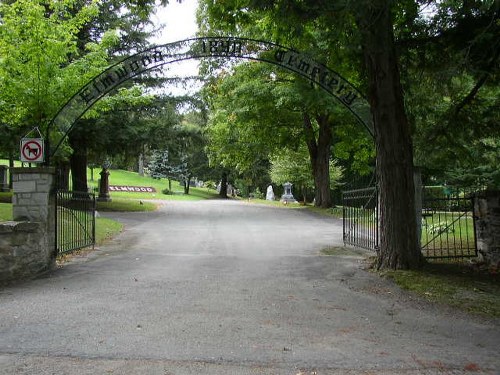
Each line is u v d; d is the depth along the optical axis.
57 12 13.85
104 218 19.38
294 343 5.07
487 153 13.93
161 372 4.24
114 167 77.19
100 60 14.92
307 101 20.78
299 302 6.93
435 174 17.11
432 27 9.47
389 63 8.99
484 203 10.27
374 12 7.75
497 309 6.58
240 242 14.00
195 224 19.44
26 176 9.55
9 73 13.23
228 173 56.66
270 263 10.40
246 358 4.60
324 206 28.91
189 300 6.96
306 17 7.88
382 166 9.29
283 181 39.03
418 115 11.03
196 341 5.09
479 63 8.76
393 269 9.11
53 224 9.88
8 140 19.05
